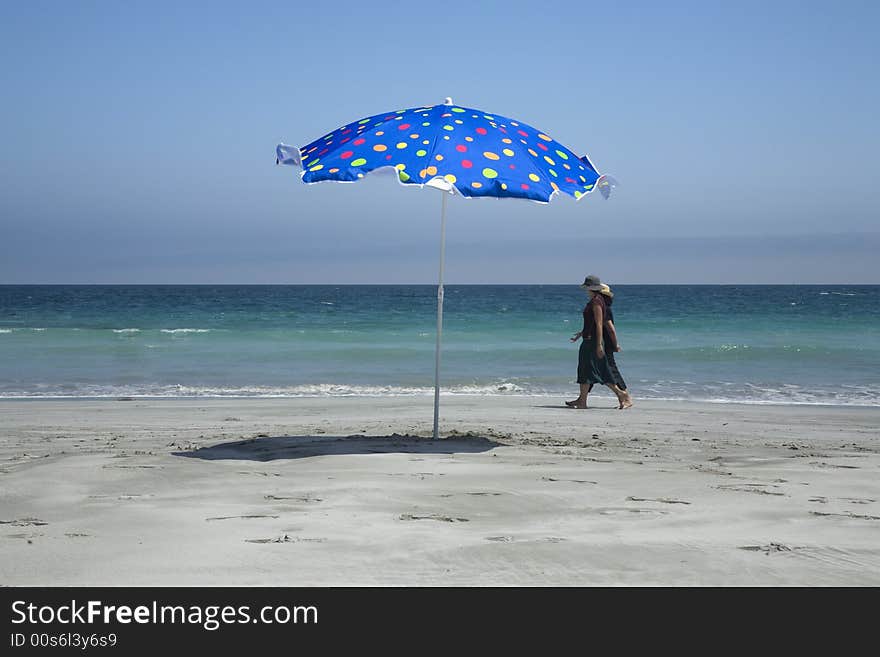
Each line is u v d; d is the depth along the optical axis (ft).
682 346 86.28
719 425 37.50
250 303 233.55
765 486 20.66
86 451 26.17
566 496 19.03
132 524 15.69
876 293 359.25
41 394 52.54
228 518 16.25
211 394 53.06
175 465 22.53
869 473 23.17
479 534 15.15
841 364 71.20
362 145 23.89
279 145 23.63
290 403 46.39
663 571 12.89
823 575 12.76
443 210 27.94
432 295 343.46
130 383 58.08
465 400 48.67
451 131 24.29
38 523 15.79
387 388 55.93
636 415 40.60
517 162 23.89
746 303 222.28
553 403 46.88
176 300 260.83
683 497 19.10
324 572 12.76
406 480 20.74
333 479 20.76
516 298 293.43
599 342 43.29
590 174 25.79
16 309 189.98
